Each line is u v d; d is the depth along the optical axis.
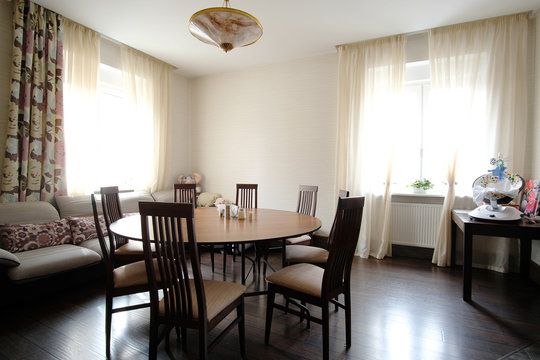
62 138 2.99
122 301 2.35
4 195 2.61
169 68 4.36
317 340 1.82
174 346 1.75
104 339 1.82
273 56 3.96
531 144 2.90
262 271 3.04
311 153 4.01
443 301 2.36
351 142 3.60
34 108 2.78
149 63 4.02
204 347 1.32
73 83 3.12
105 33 3.33
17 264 2.10
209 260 3.42
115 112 3.91
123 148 3.95
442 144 3.19
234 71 4.54
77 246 2.65
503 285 2.68
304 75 4.02
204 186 4.86
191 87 4.93
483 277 2.88
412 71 3.55
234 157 4.58
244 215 2.28
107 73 3.74
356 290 2.57
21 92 2.72
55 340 1.80
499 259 3.04
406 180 3.70
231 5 2.70
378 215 3.56
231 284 1.65
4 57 2.66
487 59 3.00
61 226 2.72
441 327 1.97
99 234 1.71
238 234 1.76
